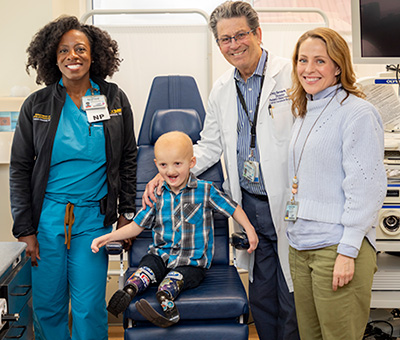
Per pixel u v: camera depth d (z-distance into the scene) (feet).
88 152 6.59
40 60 6.73
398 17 7.54
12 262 4.38
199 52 9.42
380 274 7.52
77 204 6.66
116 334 8.97
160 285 5.98
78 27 6.67
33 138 6.59
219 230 7.32
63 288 6.81
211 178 7.47
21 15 9.23
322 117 5.35
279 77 6.78
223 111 7.04
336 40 5.21
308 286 5.65
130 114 7.11
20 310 4.57
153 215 6.76
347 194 5.09
